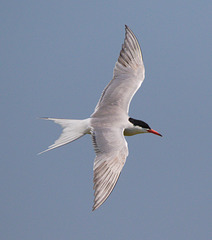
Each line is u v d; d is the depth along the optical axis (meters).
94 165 10.77
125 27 13.80
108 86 13.30
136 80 13.46
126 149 10.98
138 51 13.80
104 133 11.53
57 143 12.00
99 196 10.24
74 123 12.16
